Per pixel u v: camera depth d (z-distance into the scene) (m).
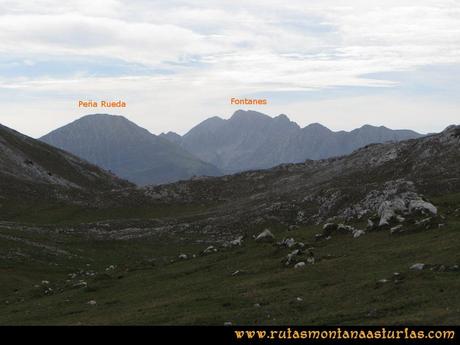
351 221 70.06
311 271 48.12
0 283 65.94
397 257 46.97
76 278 68.25
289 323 35.06
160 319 39.59
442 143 132.50
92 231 110.50
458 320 30.55
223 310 40.03
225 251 67.94
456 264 40.78
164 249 97.62
